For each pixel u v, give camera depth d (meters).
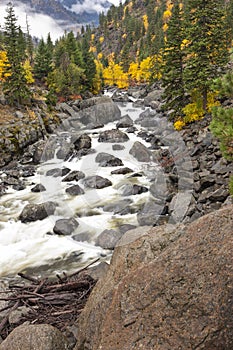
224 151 9.59
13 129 30.95
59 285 7.36
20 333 5.56
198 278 4.26
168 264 4.62
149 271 4.76
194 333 3.96
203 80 25.42
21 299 7.17
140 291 4.64
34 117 34.59
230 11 61.88
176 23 28.39
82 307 6.62
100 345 4.55
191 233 4.84
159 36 94.44
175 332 4.07
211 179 16.12
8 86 36.53
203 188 15.98
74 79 49.66
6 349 5.43
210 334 3.89
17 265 10.73
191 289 4.23
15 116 34.03
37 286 7.49
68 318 6.41
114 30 170.38
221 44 27.08
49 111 38.34
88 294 7.06
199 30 27.00
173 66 27.44
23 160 28.03
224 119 9.50
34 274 10.09
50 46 80.44
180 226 5.79
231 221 4.64
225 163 17.89
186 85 25.66
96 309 5.50
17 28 43.06
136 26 142.62
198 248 4.55
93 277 7.46
